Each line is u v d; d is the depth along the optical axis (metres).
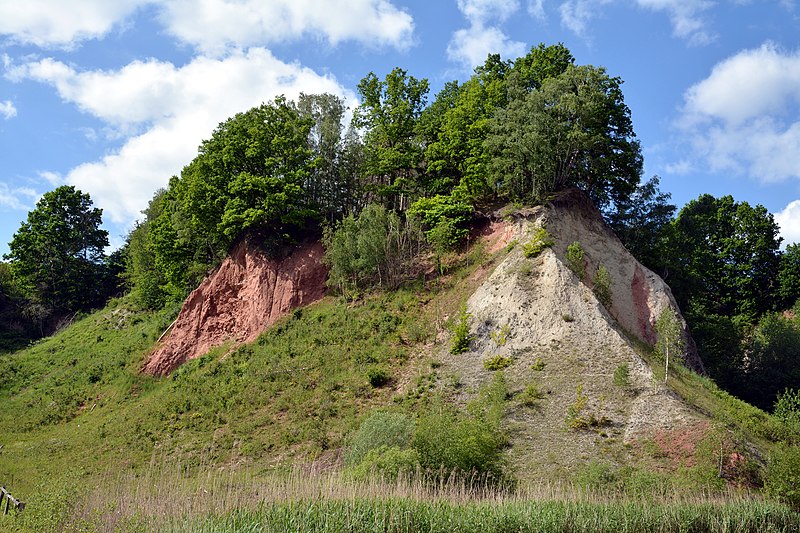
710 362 55.34
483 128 54.62
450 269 50.25
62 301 84.62
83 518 18.08
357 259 51.34
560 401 34.31
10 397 55.91
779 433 33.94
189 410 43.09
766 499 25.20
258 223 56.41
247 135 57.41
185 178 62.59
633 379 34.53
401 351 43.12
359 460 29.41
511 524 19.88
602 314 39.16
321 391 41.25
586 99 49.38
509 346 39.53
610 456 30.08
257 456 35.97
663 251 57.31
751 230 72.00
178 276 64.62
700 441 29.55
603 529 20.80
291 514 18.39
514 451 31.31
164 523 17.95
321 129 63.19
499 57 64.12
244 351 48.91
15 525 18.70
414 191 58.03
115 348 60.31
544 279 42.31
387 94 60.75
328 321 49.06
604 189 58.03
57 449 41.66
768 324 59.41
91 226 92.44
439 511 19.62
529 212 48.84
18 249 84.44
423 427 27.62
